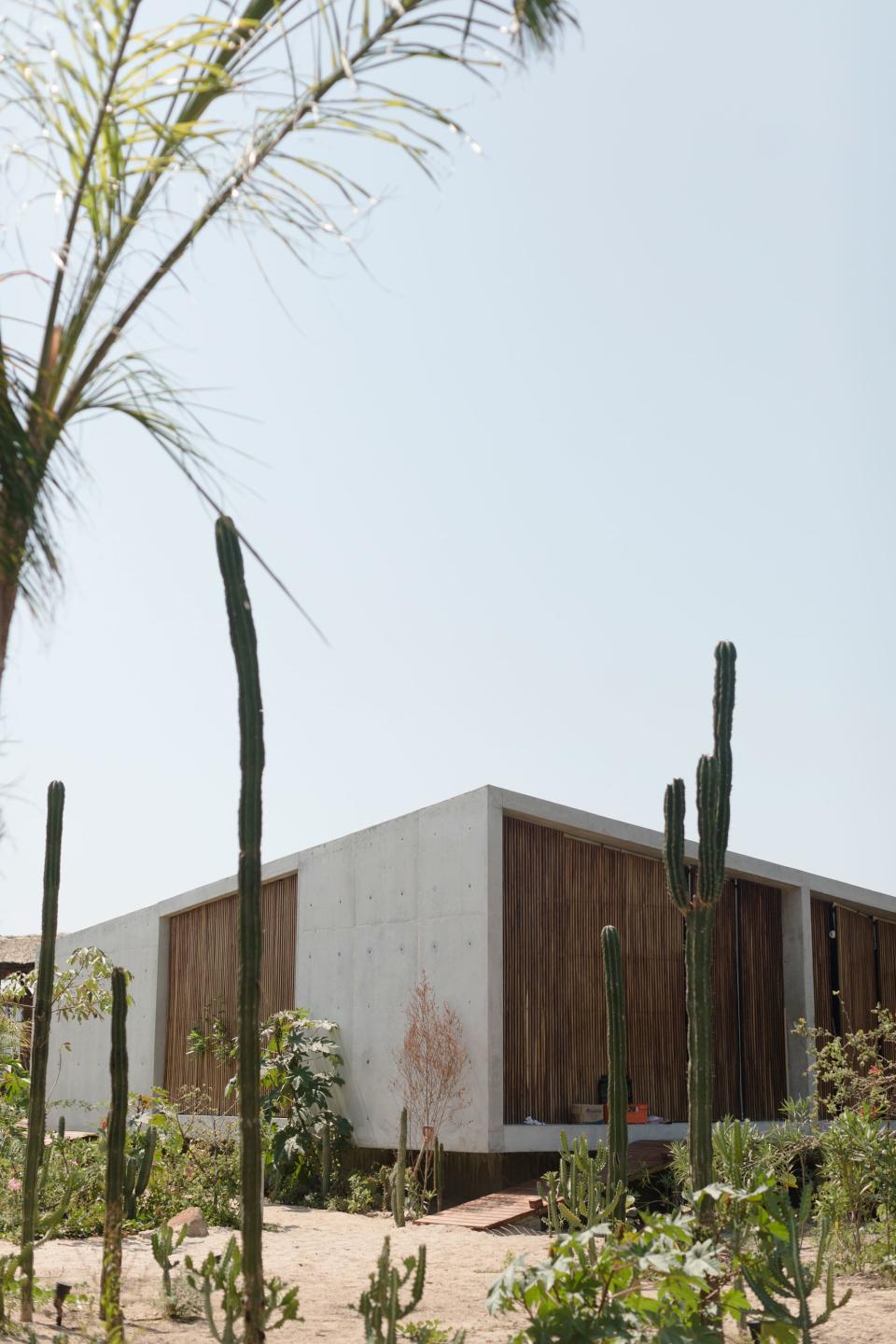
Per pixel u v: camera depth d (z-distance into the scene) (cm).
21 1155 1403
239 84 373
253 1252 500
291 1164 1648
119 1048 683
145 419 405
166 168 379
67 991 1755
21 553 377
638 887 1803
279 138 377
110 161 381
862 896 2131
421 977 1622
